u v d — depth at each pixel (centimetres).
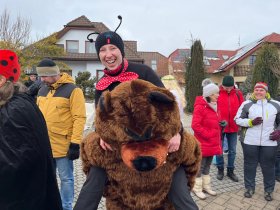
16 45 2100
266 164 464
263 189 513
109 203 194
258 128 463
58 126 359
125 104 159
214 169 627
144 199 179
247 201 461
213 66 3584
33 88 222
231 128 554
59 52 2373
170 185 184
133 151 156
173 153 177
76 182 532
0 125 186
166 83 439
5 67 200
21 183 189
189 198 185
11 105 192
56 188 215
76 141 355
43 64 365
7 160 181
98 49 223
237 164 675
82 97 372
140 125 156
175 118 163
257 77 1404
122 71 221
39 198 198
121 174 177
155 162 156
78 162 657
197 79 2009
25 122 191
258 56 1418
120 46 221
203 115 457
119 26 230
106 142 167
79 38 2945
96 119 167
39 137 197
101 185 186
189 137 186
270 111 460
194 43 2041
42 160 197
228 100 557
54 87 371
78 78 2575
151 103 159
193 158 188
